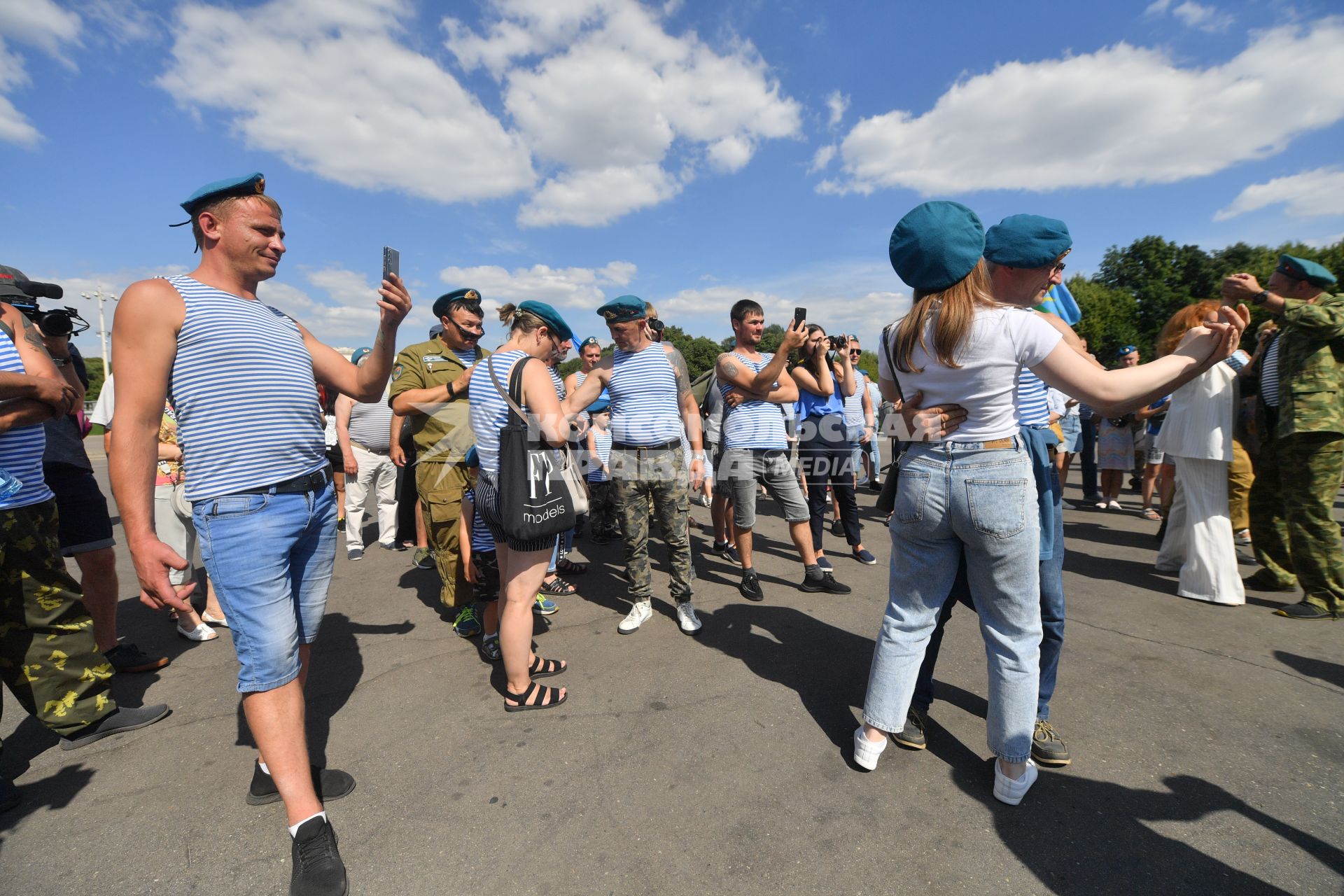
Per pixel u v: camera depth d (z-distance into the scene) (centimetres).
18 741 241
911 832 178
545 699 257
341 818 192
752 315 371
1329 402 312
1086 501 693
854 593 398
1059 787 196
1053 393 485
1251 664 273
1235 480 471
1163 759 207
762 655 302
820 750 221
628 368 341
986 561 182
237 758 229
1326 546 322
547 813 191
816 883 161
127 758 229
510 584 248
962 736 228
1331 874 157
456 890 162
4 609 222
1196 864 162
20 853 180
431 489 319
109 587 297
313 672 297
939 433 179
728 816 188
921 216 173
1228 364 345
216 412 172
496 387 239
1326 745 212
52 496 232
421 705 262
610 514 566
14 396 203
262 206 183
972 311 169
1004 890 157
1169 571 413
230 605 175
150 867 174
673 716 246
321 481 198
